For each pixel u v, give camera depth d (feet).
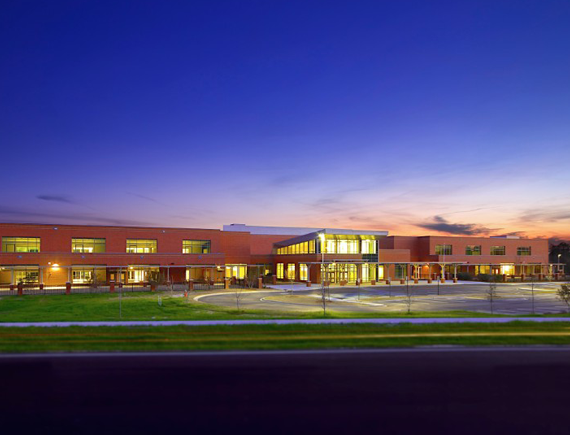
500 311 100.58
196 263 189.57
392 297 133.59
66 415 26.66
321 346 46.47
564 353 44.75
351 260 192.24
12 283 152.35
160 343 47.29
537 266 255.70
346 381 34.04
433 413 27.43
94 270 162.61
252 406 28.35
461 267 238.68
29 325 58.39
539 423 26.05
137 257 179.01
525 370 37.86
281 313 89.97
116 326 57.62
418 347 47.14
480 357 42.65
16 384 32.71
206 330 55.83
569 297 96.27
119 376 34.99
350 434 24.17
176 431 24.36
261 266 228.02
